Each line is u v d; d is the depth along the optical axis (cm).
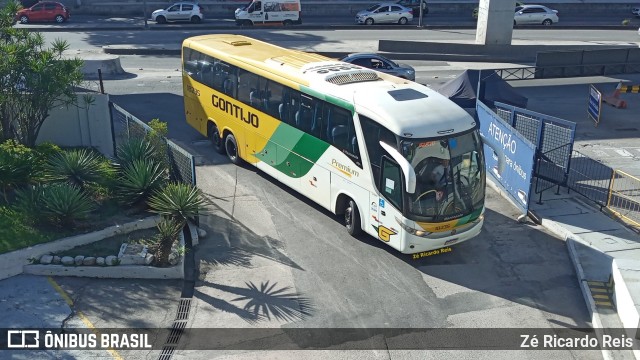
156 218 1497
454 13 5312
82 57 3164
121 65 3244
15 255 1294
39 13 4538
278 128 1698
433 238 1357
